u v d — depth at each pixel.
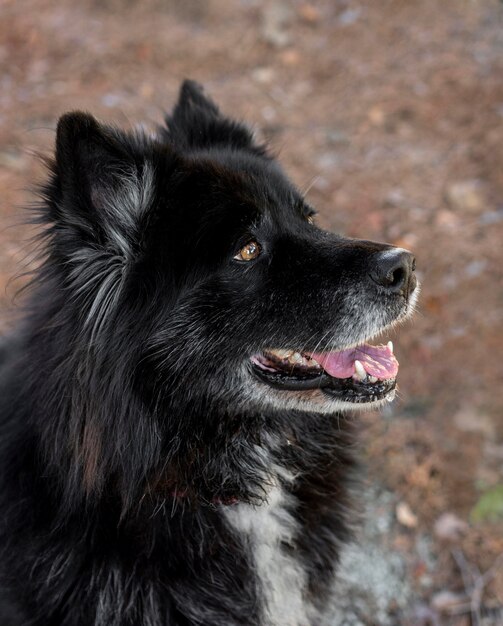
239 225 0.94
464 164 1.63
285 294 0.95
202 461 0.96
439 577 1.14
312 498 1.00
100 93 1.81
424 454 1.22
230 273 0.94
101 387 0.91
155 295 0.92
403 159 1.66
